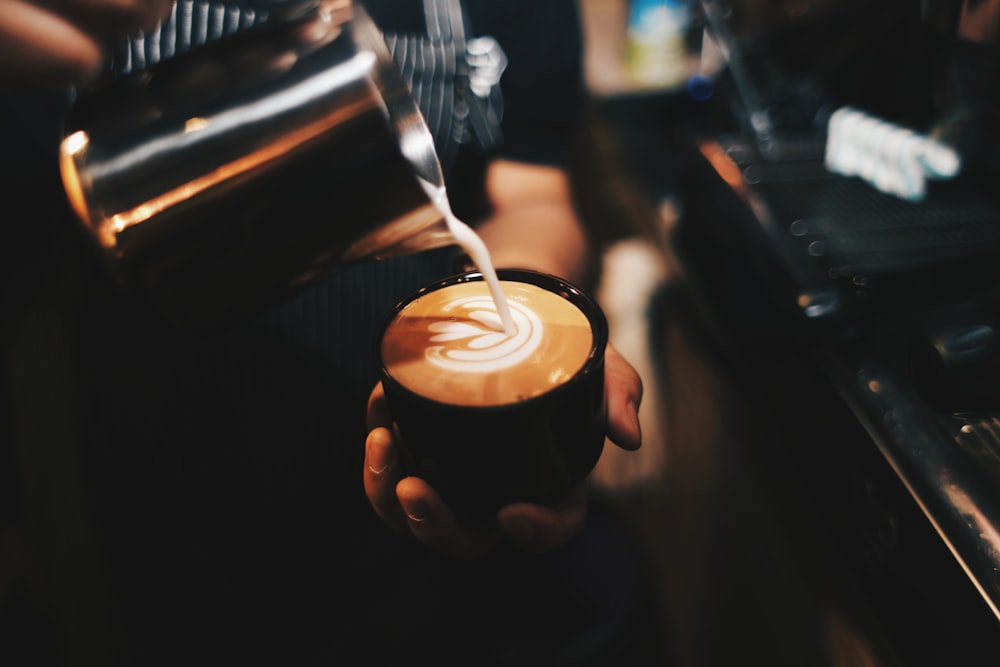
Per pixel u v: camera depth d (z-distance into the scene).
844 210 0.91
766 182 0.99
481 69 0.95
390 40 0.87
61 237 0.69
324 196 0.44
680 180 1.26
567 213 1.03
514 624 1.16
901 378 0.70
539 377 0.51
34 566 1.15
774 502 0.98
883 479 0.64
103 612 0.93
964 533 0.55
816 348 0.77
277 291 0.50
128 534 0.80
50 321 0.74
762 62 1.13
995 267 0.78
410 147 0.48
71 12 0.37
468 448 0.48
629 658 1.14
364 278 0.84
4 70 0.36
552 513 0.52
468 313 0.60
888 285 0.77
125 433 0.75
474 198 1.05
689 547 1.25
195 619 0.84
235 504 0.80
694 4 1.41
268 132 0.43
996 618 0.49
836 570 0.82
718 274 1.07
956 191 0.93
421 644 0.92
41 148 0.68
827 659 0.84
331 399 0.82
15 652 1.13
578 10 1.12
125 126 0.44
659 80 1.66
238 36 0.46
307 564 0.86
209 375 0.75
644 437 1.48
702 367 1.30
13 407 0.84
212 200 0.44
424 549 0.91
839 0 1.01
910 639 0.63
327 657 0.87
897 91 1.00
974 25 0.71
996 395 0.61
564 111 1.11
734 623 1.06
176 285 0.47
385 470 0.55
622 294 1.76
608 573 1.22
